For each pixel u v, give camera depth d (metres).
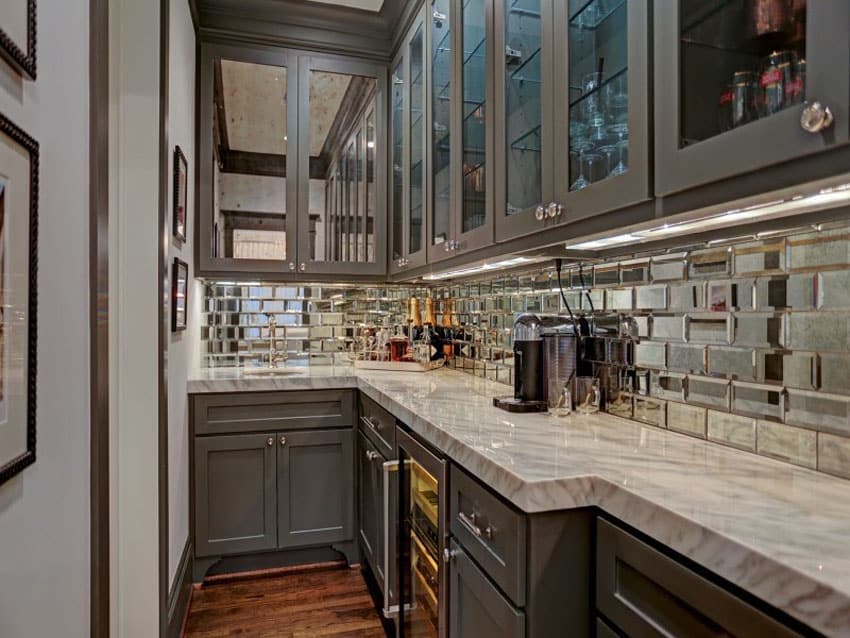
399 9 2.68
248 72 2.77
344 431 2.67
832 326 1.02
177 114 2.09
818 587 0.62
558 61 1.29
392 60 2.90
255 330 3.05
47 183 0.80
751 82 0.82
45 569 0.80
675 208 0.97
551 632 1.06
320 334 3.15
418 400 1.91
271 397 2.58
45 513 0.80
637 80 1.03
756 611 0.71
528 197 1.48
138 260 1.76
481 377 2.54
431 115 2.23
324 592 2.43
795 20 0.74
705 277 1.31
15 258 0.67
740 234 1.19
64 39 0.87
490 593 1.18
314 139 2.88
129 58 1.74
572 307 1.84
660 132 0.98
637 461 1.14
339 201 2.92
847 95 0.65
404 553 1.88
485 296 2.50
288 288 3.10
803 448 1.08
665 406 1.44
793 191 0.78
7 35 0.65
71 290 0.91
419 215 2.45
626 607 0.97
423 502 1.67
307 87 2.84
